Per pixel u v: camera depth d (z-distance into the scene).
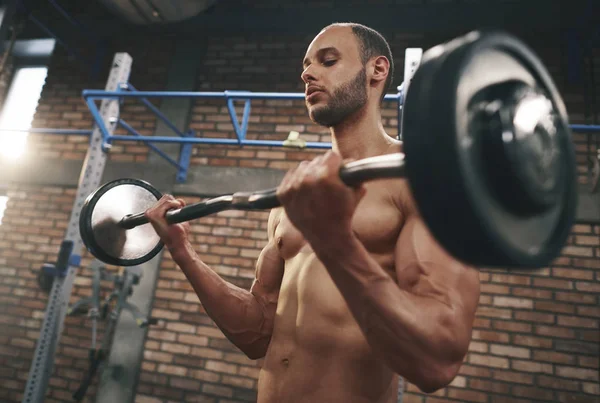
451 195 0.43
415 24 3.99
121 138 3.09
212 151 4.06
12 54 5.14
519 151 0.45
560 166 0.51
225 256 3.71
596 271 3.21
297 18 4.17
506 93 0.47
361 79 0.94
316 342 0.81
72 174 4.31
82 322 3.80
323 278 0.85
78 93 4.64
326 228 0.55
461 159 0.42
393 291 0.59
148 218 0.98
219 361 3.50
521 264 0.47
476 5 3.87
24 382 3.86
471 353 3.20
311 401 0.79
